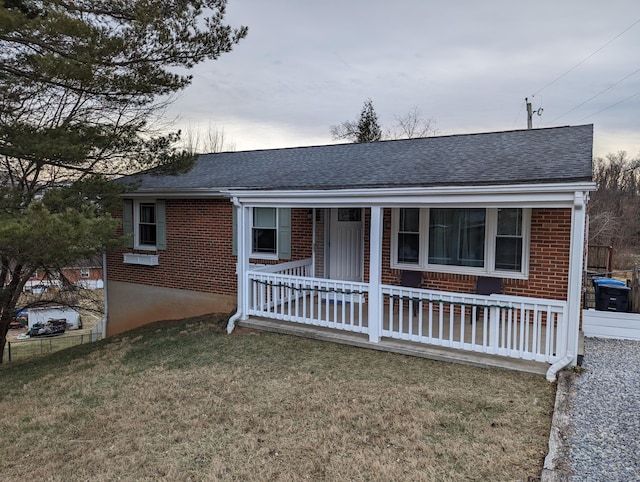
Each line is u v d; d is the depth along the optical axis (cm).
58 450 420
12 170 895
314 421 449
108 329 1271
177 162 923
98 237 666
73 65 672
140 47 791
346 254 946
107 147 831
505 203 566
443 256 823
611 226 2731
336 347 684
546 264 732
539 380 536
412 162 823
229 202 1032
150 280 1180
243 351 691
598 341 734
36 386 628
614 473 332
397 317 801
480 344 639
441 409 464
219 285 1066
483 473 346
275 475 356
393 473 350
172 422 464
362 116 3262
